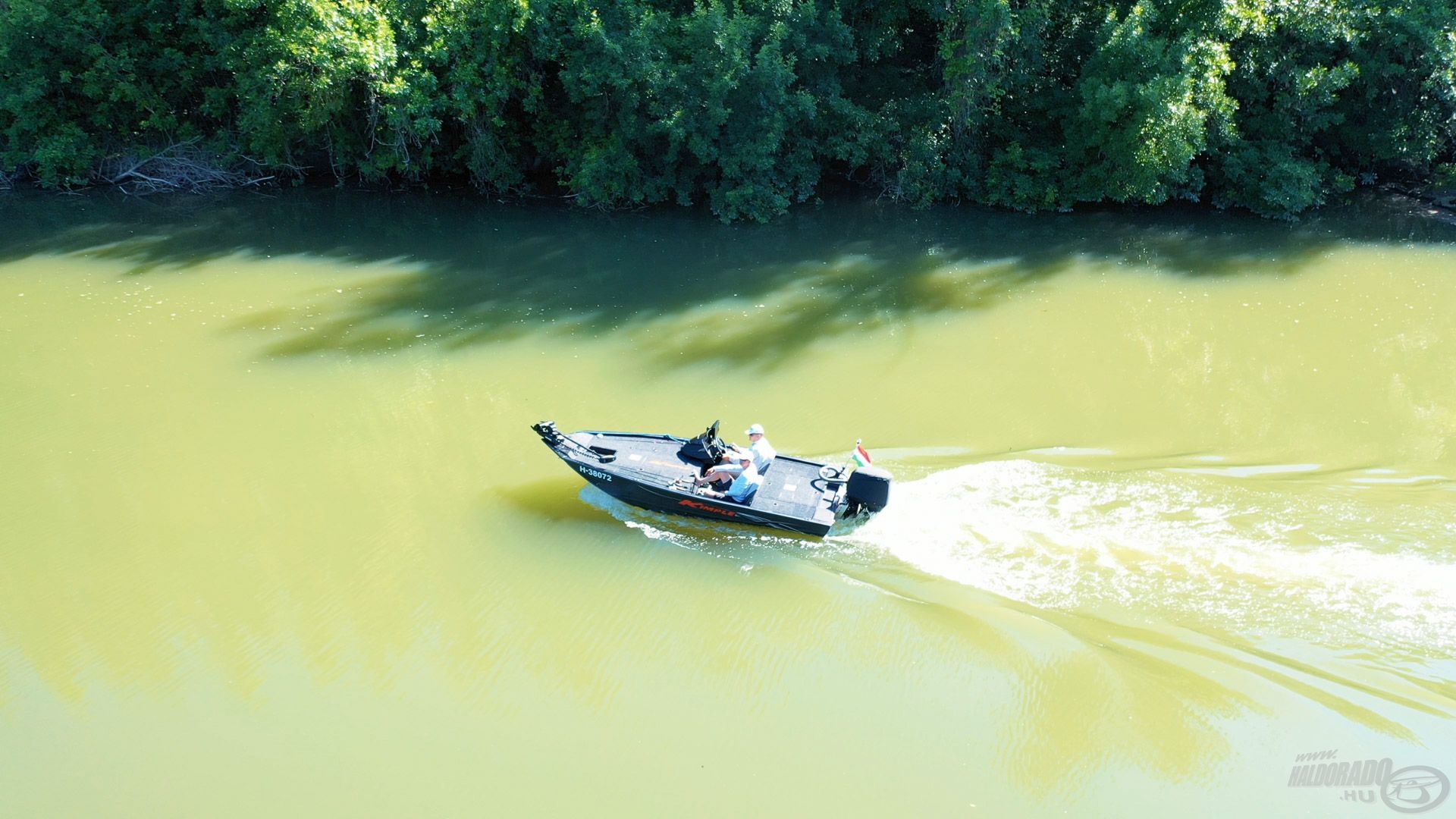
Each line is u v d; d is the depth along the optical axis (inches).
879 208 1018.1
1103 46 911.0
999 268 825.5
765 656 379.9
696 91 952.3
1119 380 599.8
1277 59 946.7
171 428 560.4
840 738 341.4
